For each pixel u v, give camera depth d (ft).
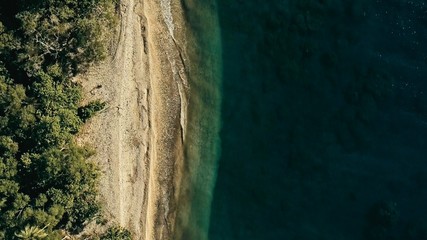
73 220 122.62
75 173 117.39
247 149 137.59
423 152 137.80
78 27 123.75
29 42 120.78
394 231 136.98
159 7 137.69
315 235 136.26
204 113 137.69
